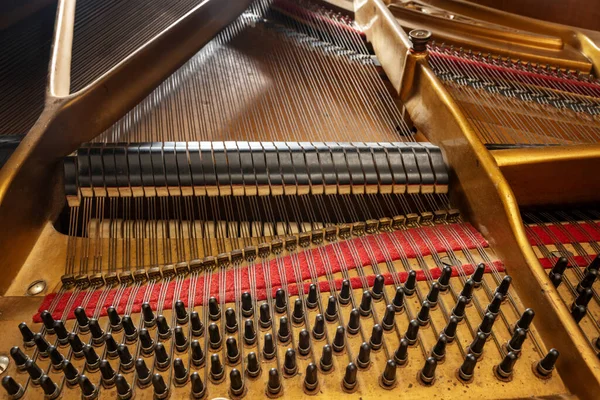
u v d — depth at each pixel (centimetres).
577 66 323
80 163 215
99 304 182
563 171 221
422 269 195
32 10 326
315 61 332
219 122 279
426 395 154
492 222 201
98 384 156
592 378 149
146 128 270
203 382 156
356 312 165
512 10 387
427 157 233
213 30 314
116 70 239
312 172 224
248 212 243
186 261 206
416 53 255
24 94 274
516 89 300
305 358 163
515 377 159
